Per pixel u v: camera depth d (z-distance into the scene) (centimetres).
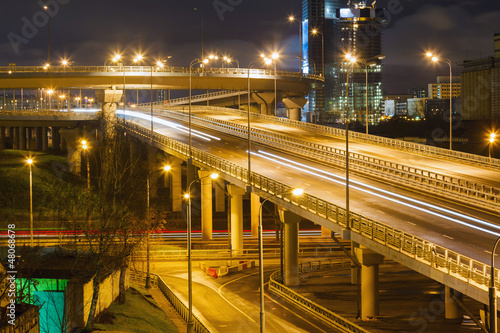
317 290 5603
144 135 10700
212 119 12775
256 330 4381
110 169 5312
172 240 8175
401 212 4978
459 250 3741
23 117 15212
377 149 9175
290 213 5725
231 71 14912
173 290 5697
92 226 4778
